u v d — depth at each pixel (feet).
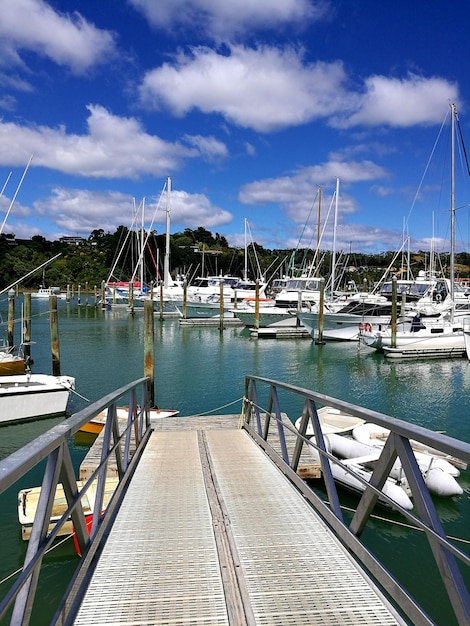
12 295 74.90
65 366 65.00
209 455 19.86
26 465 5.64
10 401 37.58
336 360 72.69
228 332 108.58
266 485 15.70
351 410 9.77
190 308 137.08
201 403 46.37
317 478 23.40
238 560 10.35
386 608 8.54
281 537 11.59
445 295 108.37
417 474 7.24
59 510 18.94
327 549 10.93
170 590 9.16
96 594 9.00
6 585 17.39
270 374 62.03
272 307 119.24
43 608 16.03
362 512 9.74
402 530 21.36
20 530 21.15
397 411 44.75
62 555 18.53
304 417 14.53
